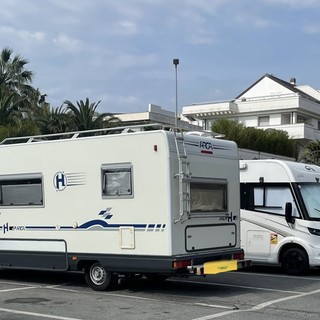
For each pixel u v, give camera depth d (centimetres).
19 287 1077
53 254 1056
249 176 1375
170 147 943
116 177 991
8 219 1120
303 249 1273
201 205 1001
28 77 3366
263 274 1291
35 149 1095
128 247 968
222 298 943
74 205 1036
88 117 2733
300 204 1292
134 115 3700
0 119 2436
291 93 4925
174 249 930
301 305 881
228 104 4550
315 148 3400
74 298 947
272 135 3688
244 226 1362
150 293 995
